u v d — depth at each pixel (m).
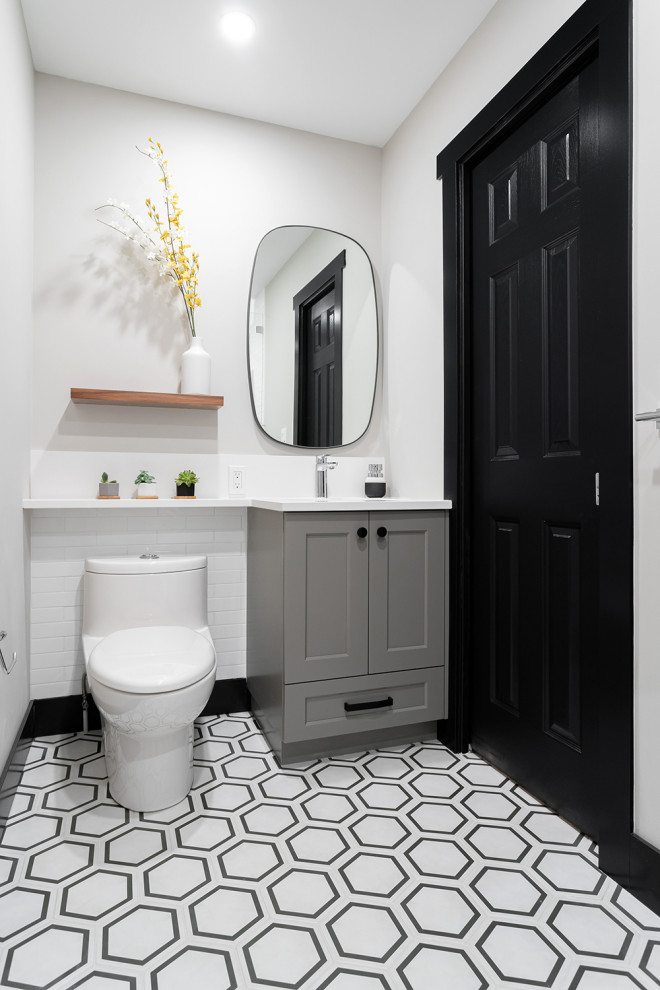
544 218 1.78
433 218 2.36
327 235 2.73
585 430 1.62
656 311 1.33
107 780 1.88
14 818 1.67
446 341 2.22
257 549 2.37
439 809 1.74
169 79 2.36
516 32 1.86
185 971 1.15
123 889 1.38
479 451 2.11
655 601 1.33
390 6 1.98
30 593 2.23
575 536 1.67
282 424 2.63
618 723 1.42
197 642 1.91
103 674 1.62
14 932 1.24
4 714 1.68
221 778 1.92
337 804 1.76
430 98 2.39
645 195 1.35
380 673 2.08
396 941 1.23
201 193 2.53
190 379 2.39
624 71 1.40
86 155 2.37
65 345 2.32
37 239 2.30
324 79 2.35
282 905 1.33
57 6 1.99
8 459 1.76
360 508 2.04
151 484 2.34
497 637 2.02
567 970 1.15
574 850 1.54
